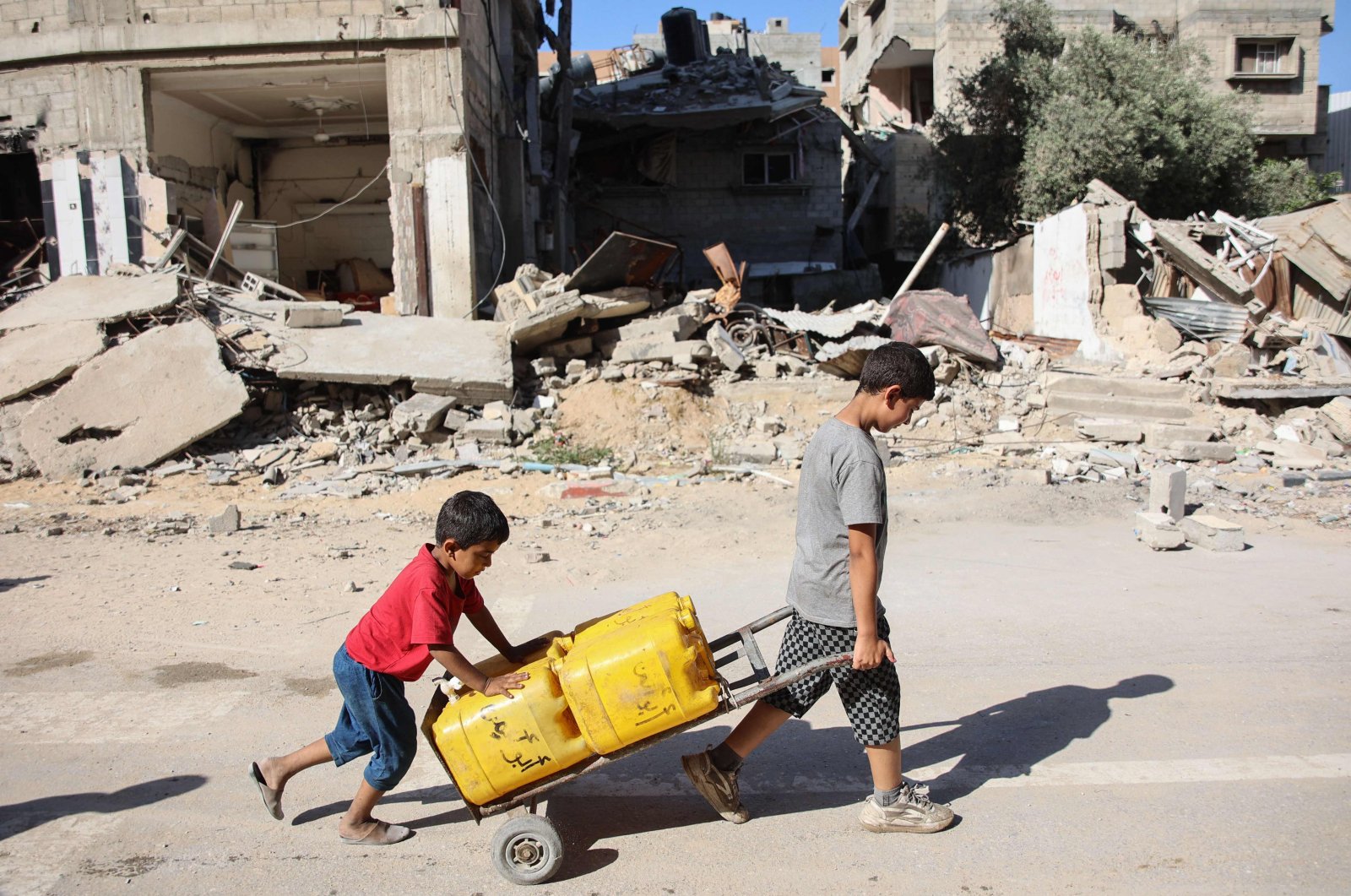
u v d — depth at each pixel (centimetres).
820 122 2919
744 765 409
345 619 604
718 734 445
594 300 1430
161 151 1759
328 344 1293
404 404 1216
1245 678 483
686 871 324
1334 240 1439
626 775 404
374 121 2064
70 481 1087
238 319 1320
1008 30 2369
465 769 322
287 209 2202
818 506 333
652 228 2922
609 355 1449
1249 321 1445
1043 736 423
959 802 368
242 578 700
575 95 2814
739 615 611
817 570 333
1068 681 487
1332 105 3247
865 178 3178
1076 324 1634
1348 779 376
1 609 624
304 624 595
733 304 1588
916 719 449
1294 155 2795
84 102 1625
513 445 1216
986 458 1199
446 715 325
